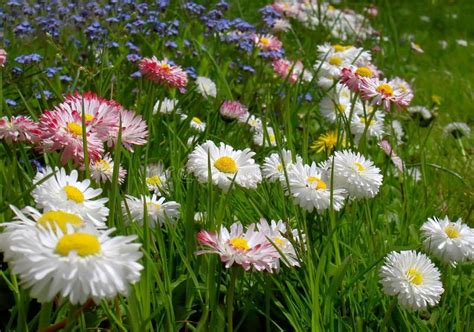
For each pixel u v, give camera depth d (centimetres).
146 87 99
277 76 120
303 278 74
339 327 70
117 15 120
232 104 94
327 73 110
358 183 75
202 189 78
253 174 72
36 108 97
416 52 186
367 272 75
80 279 53
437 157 114
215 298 66
